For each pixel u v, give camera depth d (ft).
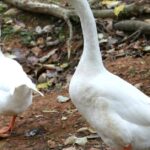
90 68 18.45
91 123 18.72
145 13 34.63
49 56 34.27
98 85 18.10
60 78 31.53
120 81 18.56
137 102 18.20
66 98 27.53
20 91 22.50
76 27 35.99
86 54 18.57
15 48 36.14
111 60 31.30
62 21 37.04
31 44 36.17
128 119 18.07
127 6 34.91
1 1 41.47
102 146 22.08
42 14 38.65
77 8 18.56
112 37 34.27
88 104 18.33
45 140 23.43
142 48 31.63
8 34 37.70
